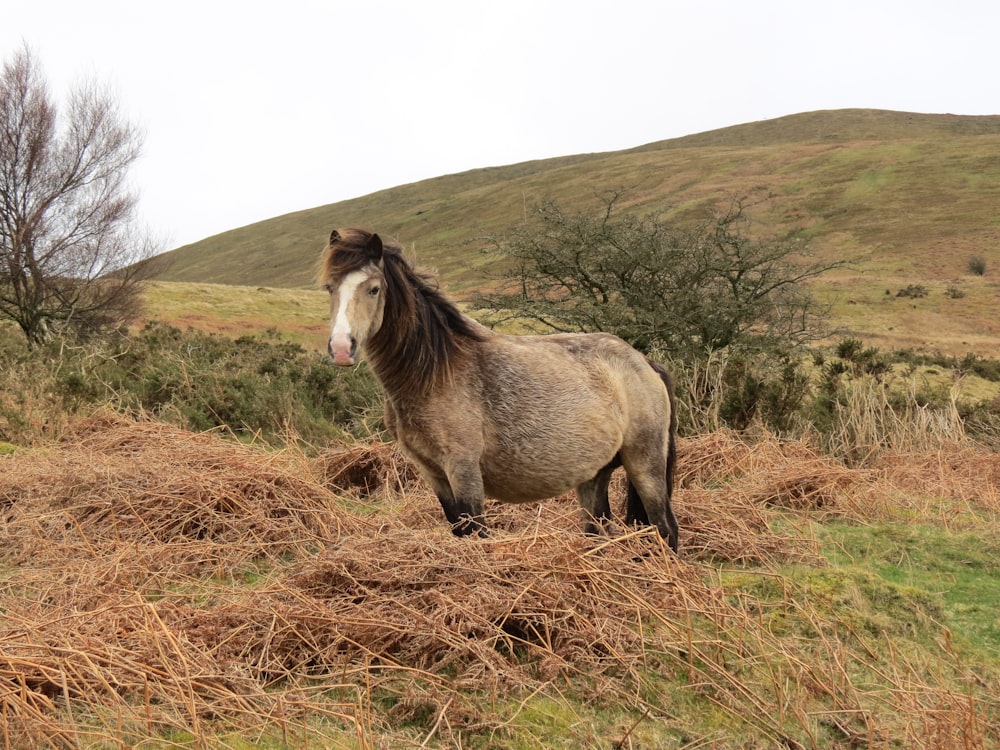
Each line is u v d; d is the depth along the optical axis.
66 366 11.59
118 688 3.55
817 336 14.61
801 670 3.96
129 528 5.88
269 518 6.09
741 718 3.64
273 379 12.01
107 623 3.90
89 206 21.56
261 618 4.05
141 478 6.45
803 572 5.28
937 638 4.46
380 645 3.91
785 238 14.90
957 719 3.61
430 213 120.56
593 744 3.36
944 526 6.97
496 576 4.18
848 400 10.88
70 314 20.72
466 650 3.77
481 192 128.50
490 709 3.52
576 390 5.14
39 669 3.46
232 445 7.71
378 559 4.42
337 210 154.12
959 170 89.69
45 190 20.56
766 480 7.77
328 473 8.21
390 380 4.89
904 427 10.39
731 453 8.63
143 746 3.21
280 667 3.75
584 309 14.05
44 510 6.19
